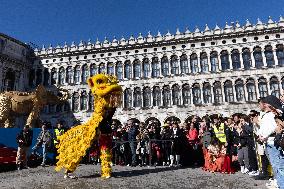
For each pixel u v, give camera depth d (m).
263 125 6.37
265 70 40.78
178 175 9.93
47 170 12.53
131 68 45.84
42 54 49.22
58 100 20.53
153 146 14.94
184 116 42.00
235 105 40.59
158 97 43.88
